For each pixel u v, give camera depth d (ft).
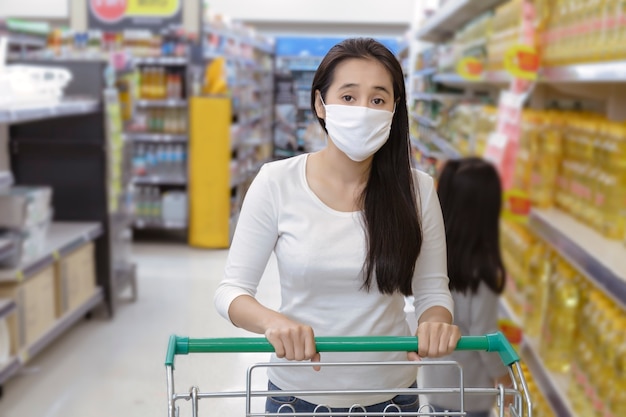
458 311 7.19
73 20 27.25
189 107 20.88
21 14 42.52
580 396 7.55
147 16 26.48
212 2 39.32
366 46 4.53
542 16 9.39
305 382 4.84
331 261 4.55
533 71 9.04
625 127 7.79
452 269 7.11
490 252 7.12
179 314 13.50
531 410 3.85
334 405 4.84
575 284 8.39
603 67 6.92
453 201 7.28
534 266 9.62
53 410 10.87
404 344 4.18
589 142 8.61
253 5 39.58
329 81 4.55
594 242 7.59
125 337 13.80
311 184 4.71
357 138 4.44
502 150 8.96
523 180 9.79
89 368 12.40
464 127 13.02
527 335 9.50
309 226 4.61
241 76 28.63
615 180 7.76
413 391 4.04
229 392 4.03
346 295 4.65
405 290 4.71
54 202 15.75
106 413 10.70
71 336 14.01
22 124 15.65
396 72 4.53
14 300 11.67
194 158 20.33
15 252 11.89
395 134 4.71
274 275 6.55
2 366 11.22
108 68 16.19
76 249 14.51
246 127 22.62
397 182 4.66
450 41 18.88
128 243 17.16
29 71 12.71
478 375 6.86
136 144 23.99
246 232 4.75
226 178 19.79
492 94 16.20
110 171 15.81
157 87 23.62
